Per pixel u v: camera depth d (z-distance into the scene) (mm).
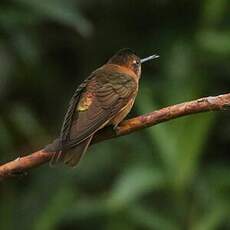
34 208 12578
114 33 13836
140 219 11594
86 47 13922
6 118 13102
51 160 7887
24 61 13125
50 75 13812
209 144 13297
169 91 12156
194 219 11836
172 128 11195
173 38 13352
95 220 12727
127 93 8852
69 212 11859
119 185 11258
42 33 13633
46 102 13758
